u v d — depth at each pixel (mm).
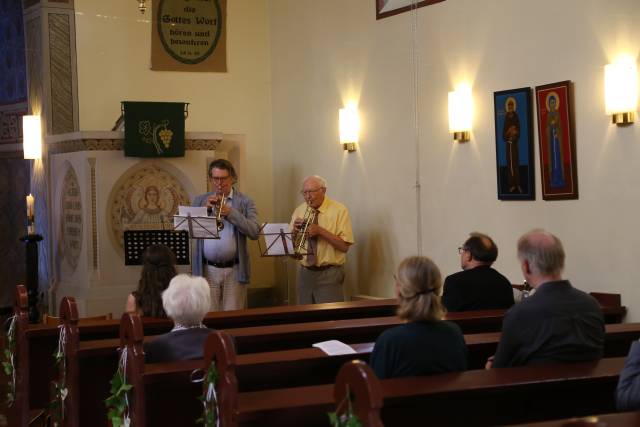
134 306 4469
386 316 5152
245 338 4008
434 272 3104
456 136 6230
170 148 7219
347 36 7699
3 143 9594
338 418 2482
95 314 7094
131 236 6672
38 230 8461
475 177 6156
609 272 5031
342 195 7855
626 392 2664
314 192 6742
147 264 4500
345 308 5047
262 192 9125
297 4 8516
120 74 8578
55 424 4332
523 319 3232
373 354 3092
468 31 6184
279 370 3416
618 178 4949
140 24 8648
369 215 7449
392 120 7094
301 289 6898
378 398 2309
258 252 9070
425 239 6723
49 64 8281
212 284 6219
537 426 2324
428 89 6637
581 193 5223
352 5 7602
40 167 8328
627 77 4824
